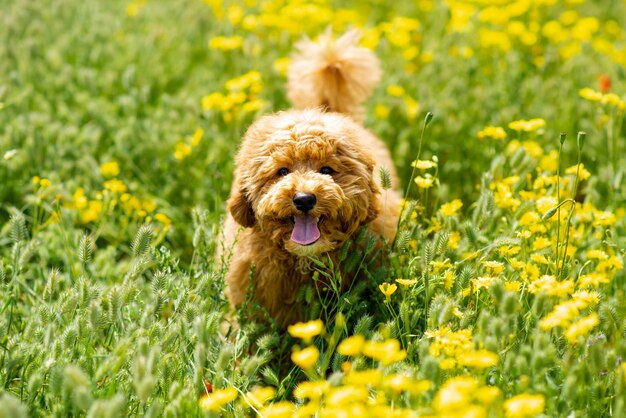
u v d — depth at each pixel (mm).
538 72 2404
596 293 1437
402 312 1459
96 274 1721
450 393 1217
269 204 1557
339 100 1893
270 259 1607
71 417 1346
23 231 1564
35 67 2314
